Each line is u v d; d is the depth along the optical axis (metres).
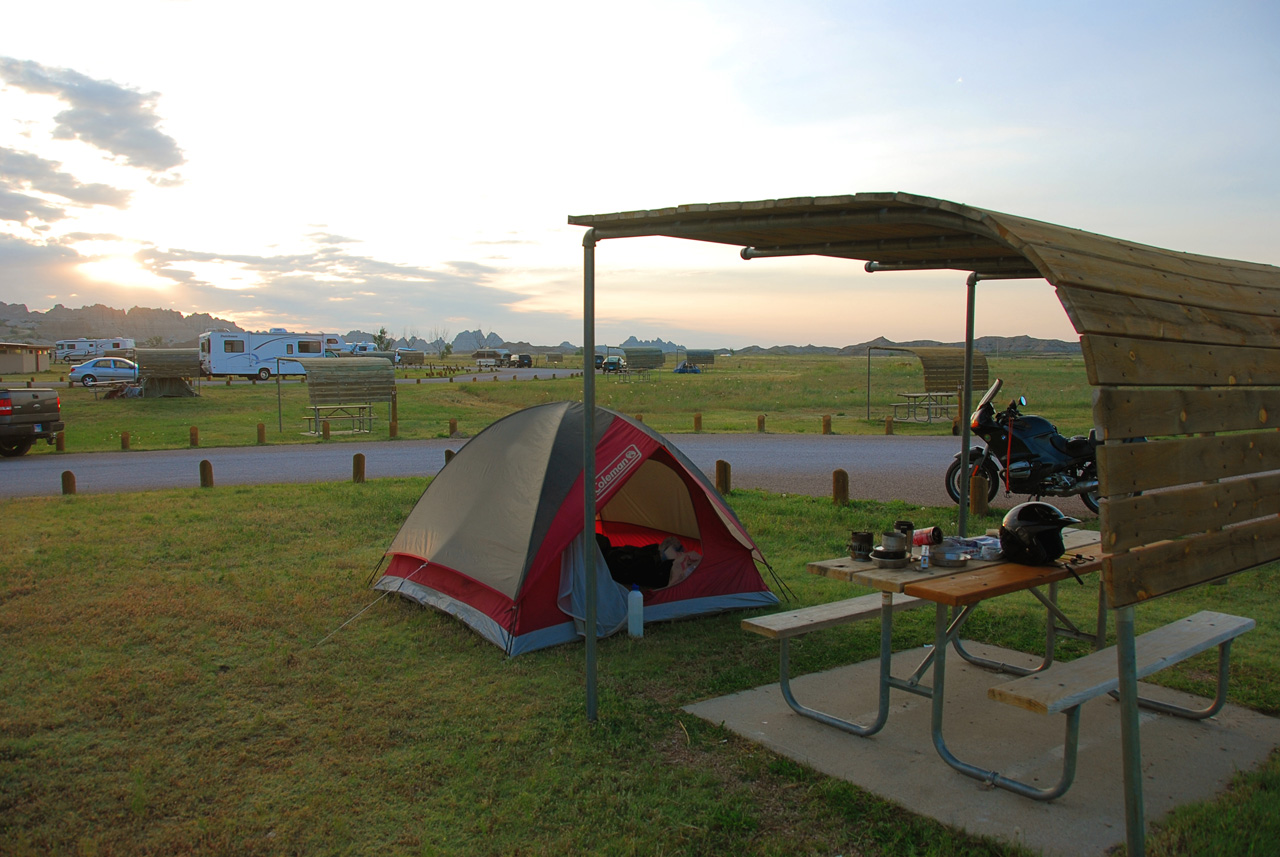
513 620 5.69
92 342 79.69
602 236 4.25
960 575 4.15
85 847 3.32
